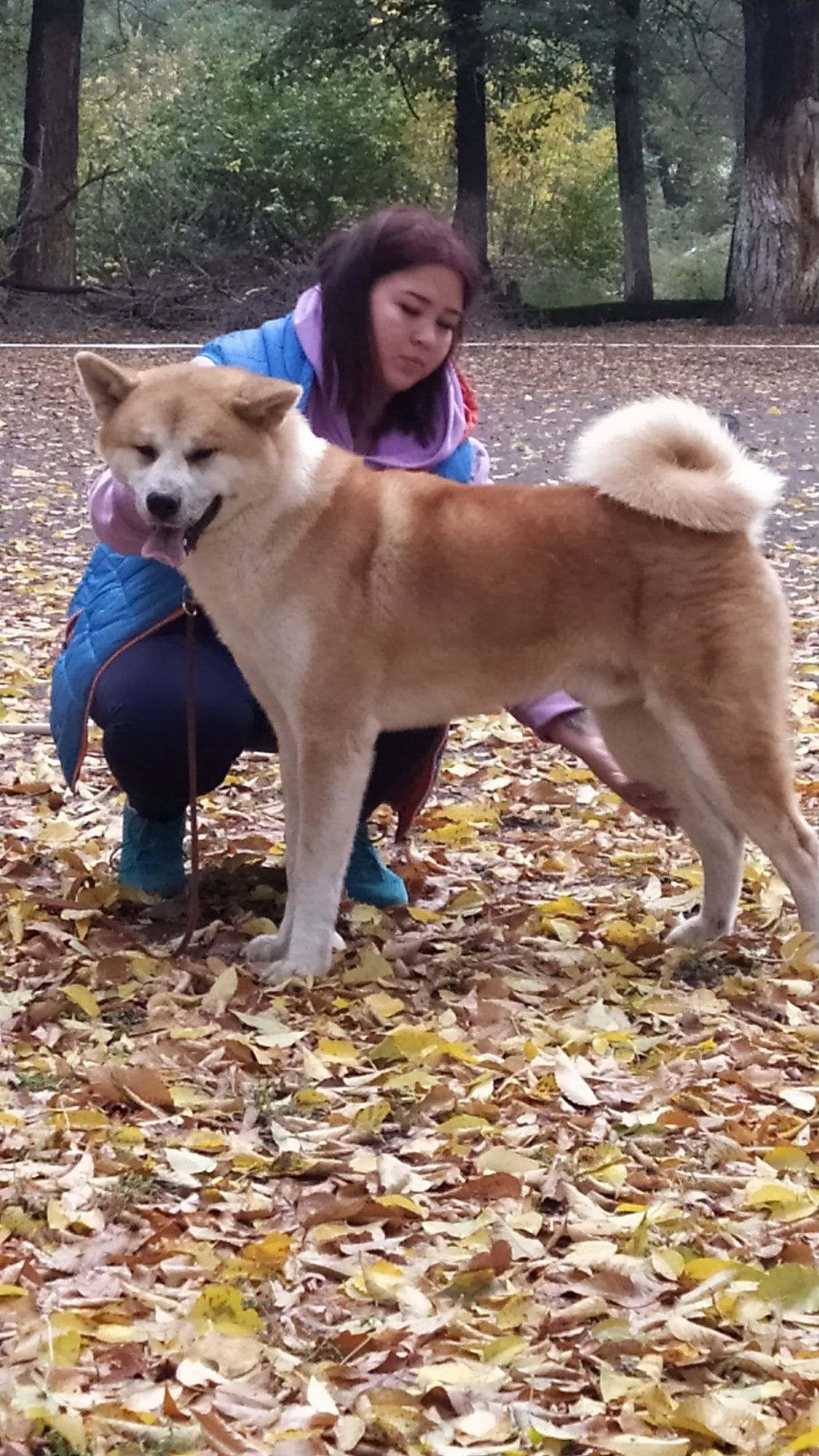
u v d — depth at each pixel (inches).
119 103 1037.2
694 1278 93.5
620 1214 101.9
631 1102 118.9
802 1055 128.0
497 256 1093.8
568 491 147.7
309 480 142.2
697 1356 86.0
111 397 144.8
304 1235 98.7
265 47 1044.5
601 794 204.4
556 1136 112.7
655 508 140.9
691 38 1127.0
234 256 909.8
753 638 142.3
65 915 151.7
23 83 1040.2
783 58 860.0
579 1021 134.0
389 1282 91.8
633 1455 77.5
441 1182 105.8
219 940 151.7
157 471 136.3
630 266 1040.2
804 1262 95.9
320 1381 83.0
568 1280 93.8
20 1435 76.7
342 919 157.1
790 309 887.7
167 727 152.6
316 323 157.3
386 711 147.3
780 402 582.9
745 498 141.8
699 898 165.8
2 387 606.9
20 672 251.9
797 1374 84.6
